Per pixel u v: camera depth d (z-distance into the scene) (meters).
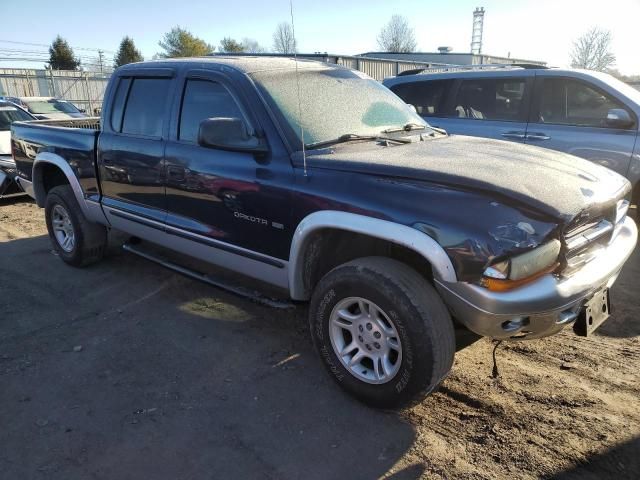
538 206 2.48
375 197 2.73
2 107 9.99
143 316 4.19
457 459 2.54
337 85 3.83
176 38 59.50
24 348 3.69
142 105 4.20
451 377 3.22
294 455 2.61
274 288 4.50
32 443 2.72
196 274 4.04
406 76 7.46
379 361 2.84
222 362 3.49
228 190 3.42
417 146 3.38
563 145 5.93
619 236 3.17
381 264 2.74
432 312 2.58
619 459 2.49
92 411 2.98
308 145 3.20
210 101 3.64
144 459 2.59
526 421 2.78
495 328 2.52
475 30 53.25
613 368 3.25
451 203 2.53
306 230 2.98
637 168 5.51
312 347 3.67
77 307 4.37
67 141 4.93
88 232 5.05
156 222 4.09
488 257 2.36
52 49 66.38
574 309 2.66
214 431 2.79
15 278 5.05
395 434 2.74
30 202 8.72
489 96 6.57
